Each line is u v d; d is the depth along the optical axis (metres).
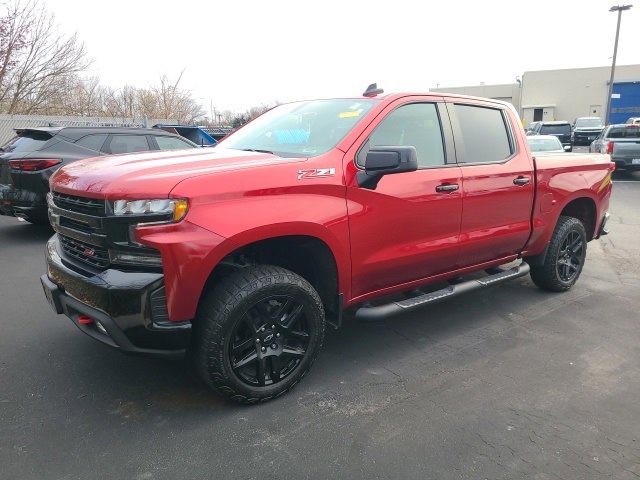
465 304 4.95
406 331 4.28
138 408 3.03
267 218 2.84
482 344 4.02
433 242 3.80
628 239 8.06
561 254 5.12
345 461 2.58
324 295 3.40
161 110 37.16
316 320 3.19
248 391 2.98
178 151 3.59
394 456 2.62
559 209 4.88
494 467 2.55
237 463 2.56
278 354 3.09
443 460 2.60
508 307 4.87
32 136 7.37
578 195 5.06
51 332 4.09
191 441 2.72
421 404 3.13
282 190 2.94
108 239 2.67
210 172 2.79
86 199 2.83
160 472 2.48
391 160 3.10
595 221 5.44
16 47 21.20
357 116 3.54
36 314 4.47
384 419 2.96
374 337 4.14
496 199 4.23
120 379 3.36
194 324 2.86
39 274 5.67
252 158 3.17
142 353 2.73
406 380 3.43
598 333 4.25
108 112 31.84
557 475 2.50
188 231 2.62
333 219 3.14
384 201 3.41
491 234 4.24
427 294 3.91
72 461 2.54
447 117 4.02
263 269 2.98
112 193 2.63
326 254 3.22
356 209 3.27
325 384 3.36
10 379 3.34
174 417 2.94
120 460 2.56
